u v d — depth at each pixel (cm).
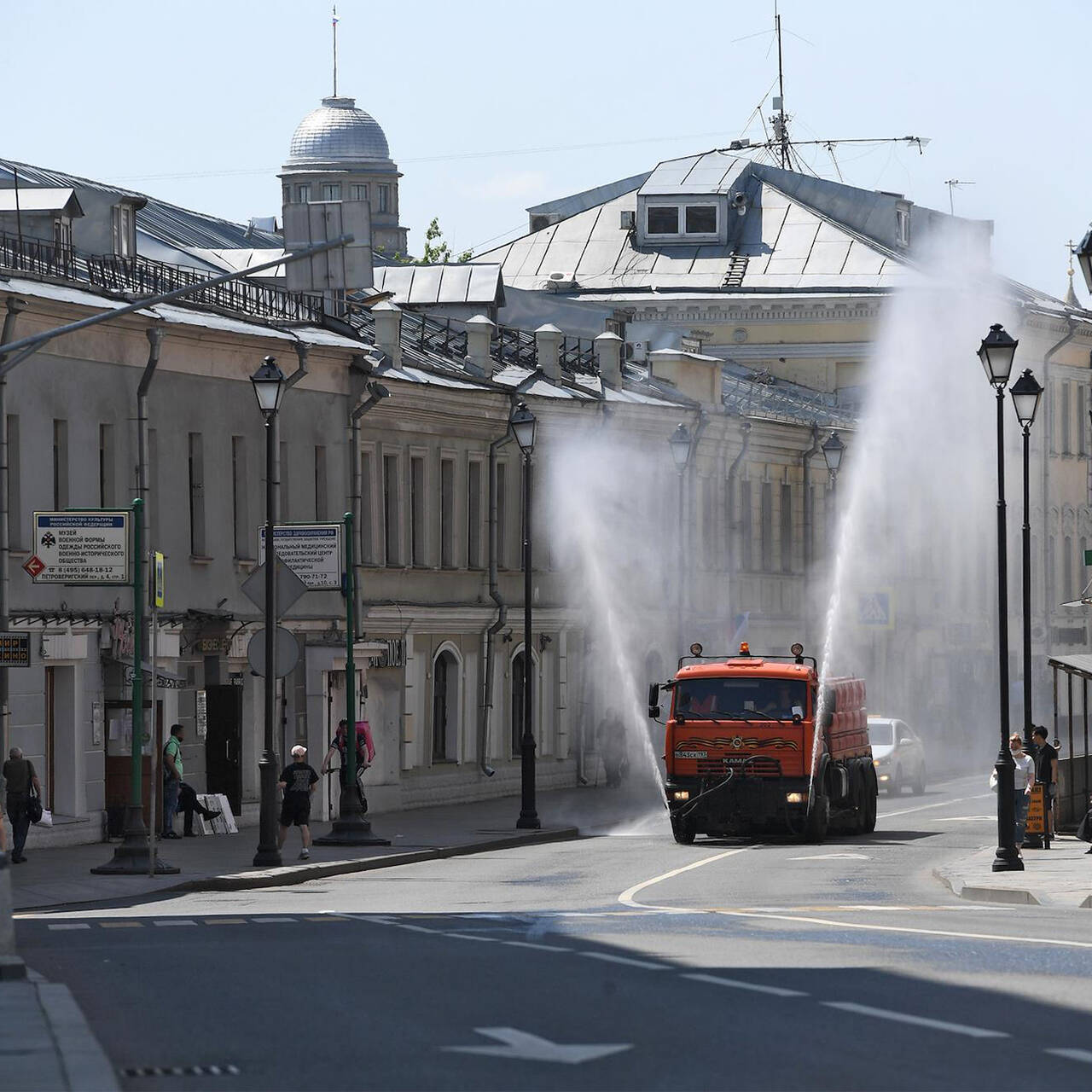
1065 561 14562
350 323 8931
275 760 5712
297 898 4778
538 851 6431
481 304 10556
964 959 3077
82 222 7488
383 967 3036
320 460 7981
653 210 14075
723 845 6581
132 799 5366
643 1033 2328
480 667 9100
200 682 7150
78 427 6562
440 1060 2161
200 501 7238
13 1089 1978
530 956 3172
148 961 3212
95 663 6550
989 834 7019
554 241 14275
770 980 2802
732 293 13475
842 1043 2245
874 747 9506
